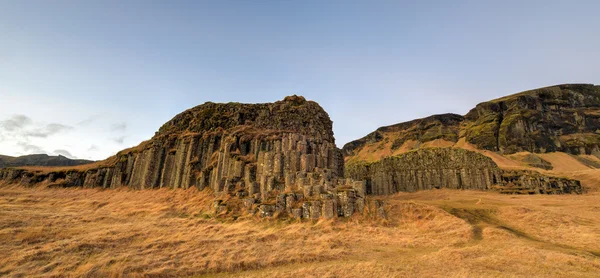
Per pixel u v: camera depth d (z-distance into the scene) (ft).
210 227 107.14
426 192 311.47
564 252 75.82
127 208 158.10
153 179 213.25
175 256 71.87
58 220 109.60
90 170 246.06
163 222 117.29
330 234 96.84
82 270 61.11
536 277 57.52
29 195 203.82
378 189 356.59
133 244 81.05
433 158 355.56
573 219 113.60
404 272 61.26
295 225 107.96
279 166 150.92
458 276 58.29
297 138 172.14
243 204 132.67
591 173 352.49
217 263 67.87
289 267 67.77
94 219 118.73
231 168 172.65
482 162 320.29
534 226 107.34
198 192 177.68
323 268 64.85
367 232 100.89
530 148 598.75
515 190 280.31
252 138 192.34
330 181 134.10
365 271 62.49
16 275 58.44
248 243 84.99
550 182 294.66
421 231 104.32
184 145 214.07
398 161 382.83
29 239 81.00
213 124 234.99
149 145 234.58
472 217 117.80
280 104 240.94
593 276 58.23
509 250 76.84
